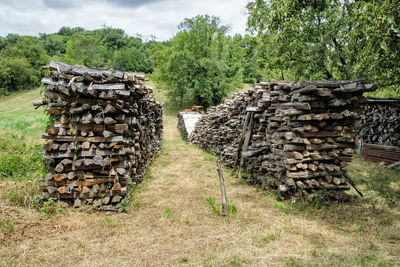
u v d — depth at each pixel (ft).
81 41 191.21
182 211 15.10
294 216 14.34
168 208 15.33
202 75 115.65
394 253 10.43
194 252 10.51
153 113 32.42
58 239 11.38
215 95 124.47
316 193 16.33
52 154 14.39
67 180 14.57
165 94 136.98
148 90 24.53
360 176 23.39
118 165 15.14
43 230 12.05
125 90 14.60
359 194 18.16
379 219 13.82
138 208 15.52
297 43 27.45
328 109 16.20
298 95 15.64
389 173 24.59
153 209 15.37
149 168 27.89
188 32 122.52
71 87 13.53
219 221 13.61
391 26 12.78
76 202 14.52
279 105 17.51
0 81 152.97
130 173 17.84
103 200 14.84
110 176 14.85
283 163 16.85
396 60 17.93
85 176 14.70
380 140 31.89
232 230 12.56
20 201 14.25
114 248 10.77
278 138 17.57
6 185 16.05
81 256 10.09
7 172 18.48
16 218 12.57
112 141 14.52
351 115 15.58
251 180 21.58
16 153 22.94
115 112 15.07
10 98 140.97
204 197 17.85
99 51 223.71
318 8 26.02
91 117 14.20
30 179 16.71
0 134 31.12
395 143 29.68
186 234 12.12
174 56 112.88
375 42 14.35
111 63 240.12
